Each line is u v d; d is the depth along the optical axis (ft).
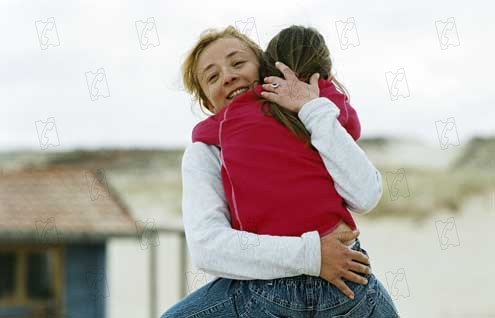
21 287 49.73
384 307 8.29
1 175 58.08
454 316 68.39
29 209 51.65
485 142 131.75
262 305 7.98
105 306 50.55
